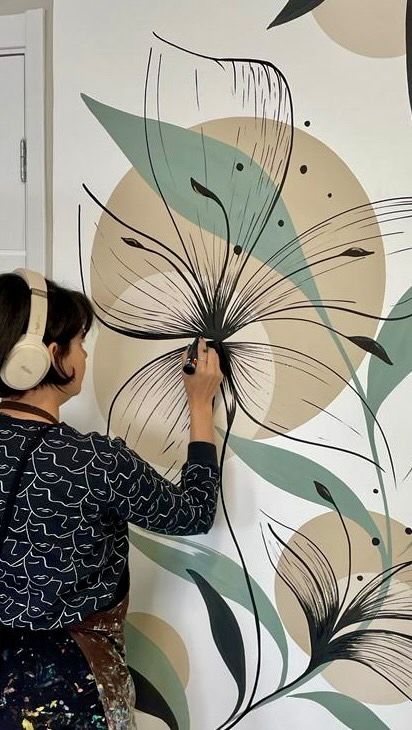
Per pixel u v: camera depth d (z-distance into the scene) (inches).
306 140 55.6
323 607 57.8
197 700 61.0
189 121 57.9
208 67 57.1
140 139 59.1
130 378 60.9
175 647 61.4
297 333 57.0
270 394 57.9
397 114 53.7
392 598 56.4
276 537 58.4
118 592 52.6
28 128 61.9
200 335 59.1
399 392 55.3
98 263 60.9
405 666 56.5
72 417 62.7
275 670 59.1
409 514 55.7
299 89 55.4
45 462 46.3
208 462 55.4
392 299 54.9
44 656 47.3
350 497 56.7
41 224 61.9
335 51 54.4
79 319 50.5
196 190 58.2
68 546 46.6
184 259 58.9
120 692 49.1
